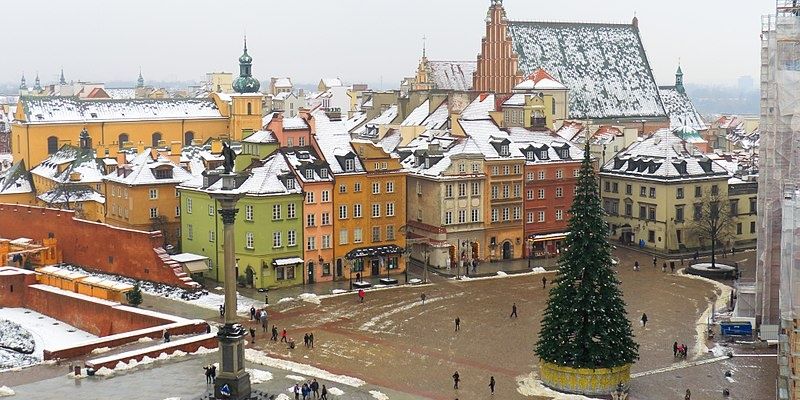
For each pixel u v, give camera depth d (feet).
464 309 417.08
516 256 536.42
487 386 309.83
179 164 562.66
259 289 455.63
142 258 469.16
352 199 485.15
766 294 368.48
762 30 380.99
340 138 502.38
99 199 572.10
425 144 561.02
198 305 423.23
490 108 638.53
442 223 504.84
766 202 368.68
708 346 358.02
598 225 303.68
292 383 308.81
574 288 306.55
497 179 522.47
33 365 326.24
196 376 311.27
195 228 493.77
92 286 431.02
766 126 375.04
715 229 527.40
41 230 523.29
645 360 339.57
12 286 439.63
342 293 448.65
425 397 297.94
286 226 463.83
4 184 640.99
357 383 311.06
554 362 307.78
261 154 477.77
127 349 342.03
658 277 488.02
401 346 358.23
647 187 568.00
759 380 315.58
